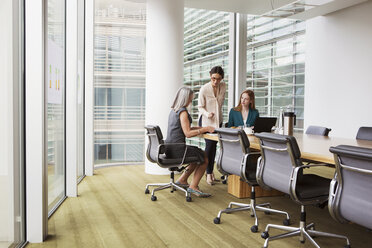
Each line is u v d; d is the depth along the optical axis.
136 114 6.59
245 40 7.02
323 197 2.59
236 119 4.77
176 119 4.11
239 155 3.19
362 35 6.46
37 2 2.75
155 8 5.54
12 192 2.58
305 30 7.62
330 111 7.20
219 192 4.55
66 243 2.79
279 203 4.03
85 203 3.98
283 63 7.50
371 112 6.36
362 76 6.50
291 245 2.78
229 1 6.18
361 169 1.85
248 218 3.47
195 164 4.48
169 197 4.27
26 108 2.77
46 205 2.90
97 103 6.21
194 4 6.34
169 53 5.56
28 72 2.77
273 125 4.23
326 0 5.21
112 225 3.22
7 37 2.45
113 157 6.46
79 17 5.38
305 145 3.20
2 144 2.38
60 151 4.04
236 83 7.15
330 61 7.16
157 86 5.56
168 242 2.81
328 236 2.76
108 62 6.24
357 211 1.95
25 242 2.79
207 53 6.91
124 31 6.38
